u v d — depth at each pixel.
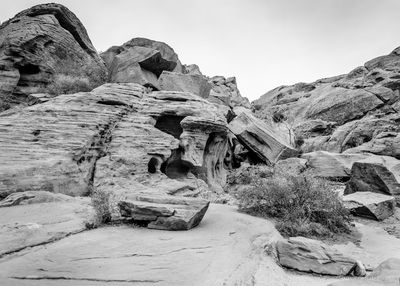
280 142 27.44
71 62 27.78
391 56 58.69
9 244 7.12
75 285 5.43
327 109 46.00
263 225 11.18
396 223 14.08
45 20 25.97
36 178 13.20
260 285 6.40
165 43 36.94
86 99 19.19
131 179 17.06
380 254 9.51
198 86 29.80
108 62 37.44
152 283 5.73
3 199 11.91
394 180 17.16
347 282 5.89
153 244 8.21
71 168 14.81
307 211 12.36
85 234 8.83
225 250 8.18
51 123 16.69
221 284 6.03
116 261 6.76
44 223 9.09
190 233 9.77
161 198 11.49
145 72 29.42
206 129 21.25
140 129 19.27
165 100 22.44
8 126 15.60
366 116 41.19
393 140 28.58
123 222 10.67
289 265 8.02
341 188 22.20
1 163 13.14
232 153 30.25
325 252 8.08
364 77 52.84
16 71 23.39
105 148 17.94
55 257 6.75
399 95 43.34
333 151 35.12
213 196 19.59
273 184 13.84
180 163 20.89
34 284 5.31
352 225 12.70
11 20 29.00
